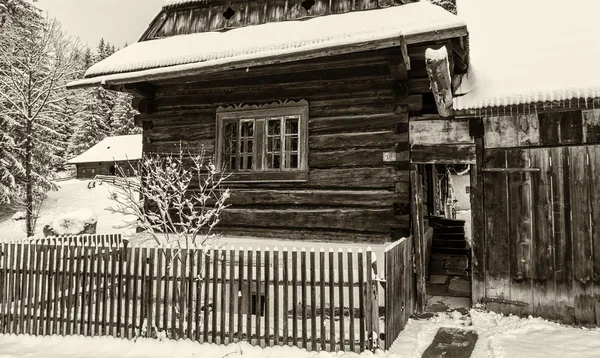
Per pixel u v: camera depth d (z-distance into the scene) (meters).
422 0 7.43
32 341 5.91
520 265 6.45
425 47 6.91
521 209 6.50
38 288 6.19
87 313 6.09
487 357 4.95
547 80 6.33
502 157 6.64
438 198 15.88
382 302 6.59
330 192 7.89
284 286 5.22
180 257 5.69
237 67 7.48
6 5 24.91
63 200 28.16
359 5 8.48
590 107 5.89
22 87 17.41
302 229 8.04
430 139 7.11
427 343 5.41
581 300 6.10
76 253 6.11
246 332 5.47
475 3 9.81
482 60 7.46
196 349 5.32
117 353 5.41
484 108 6.44
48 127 22.98
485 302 6.59
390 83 7.66
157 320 5.65
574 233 6.20
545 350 5.08
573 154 6.27
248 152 8.74
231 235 8.54
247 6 9.49
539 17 8.30
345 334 5.31
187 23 9.98
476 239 6.71
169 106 9.36
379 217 7.47
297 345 5.18
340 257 5.07
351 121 7.84
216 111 8.88
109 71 8.66
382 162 7.54
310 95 8.20
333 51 6.66
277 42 7.51
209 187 8.82
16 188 22.95
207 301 5.48
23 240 6.54
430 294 7.95
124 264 6.31
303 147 8.10
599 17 7.54
